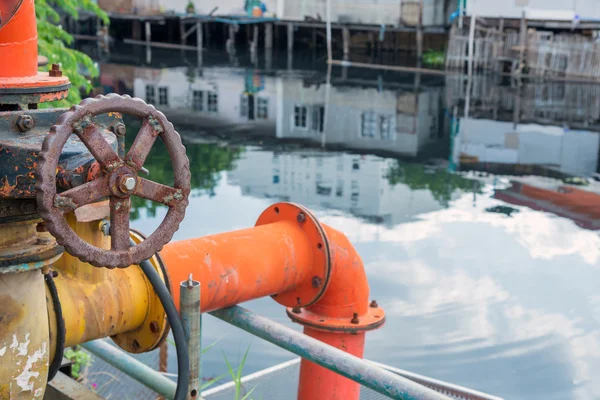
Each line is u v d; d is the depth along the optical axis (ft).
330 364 8.00
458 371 25.36
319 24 131.95
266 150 67.36
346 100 93.81
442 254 37.91
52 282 7.47
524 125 78.95
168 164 53.67
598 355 26.81
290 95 96.99
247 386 14.56
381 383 7.57
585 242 40.34
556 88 104.27
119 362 9.64
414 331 28.43
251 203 48.75
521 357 26.35
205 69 119.34
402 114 85.25
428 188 53.98
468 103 91.97
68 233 5.62
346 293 10.49
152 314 8.23
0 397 6.59
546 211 47.06
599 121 81.66
